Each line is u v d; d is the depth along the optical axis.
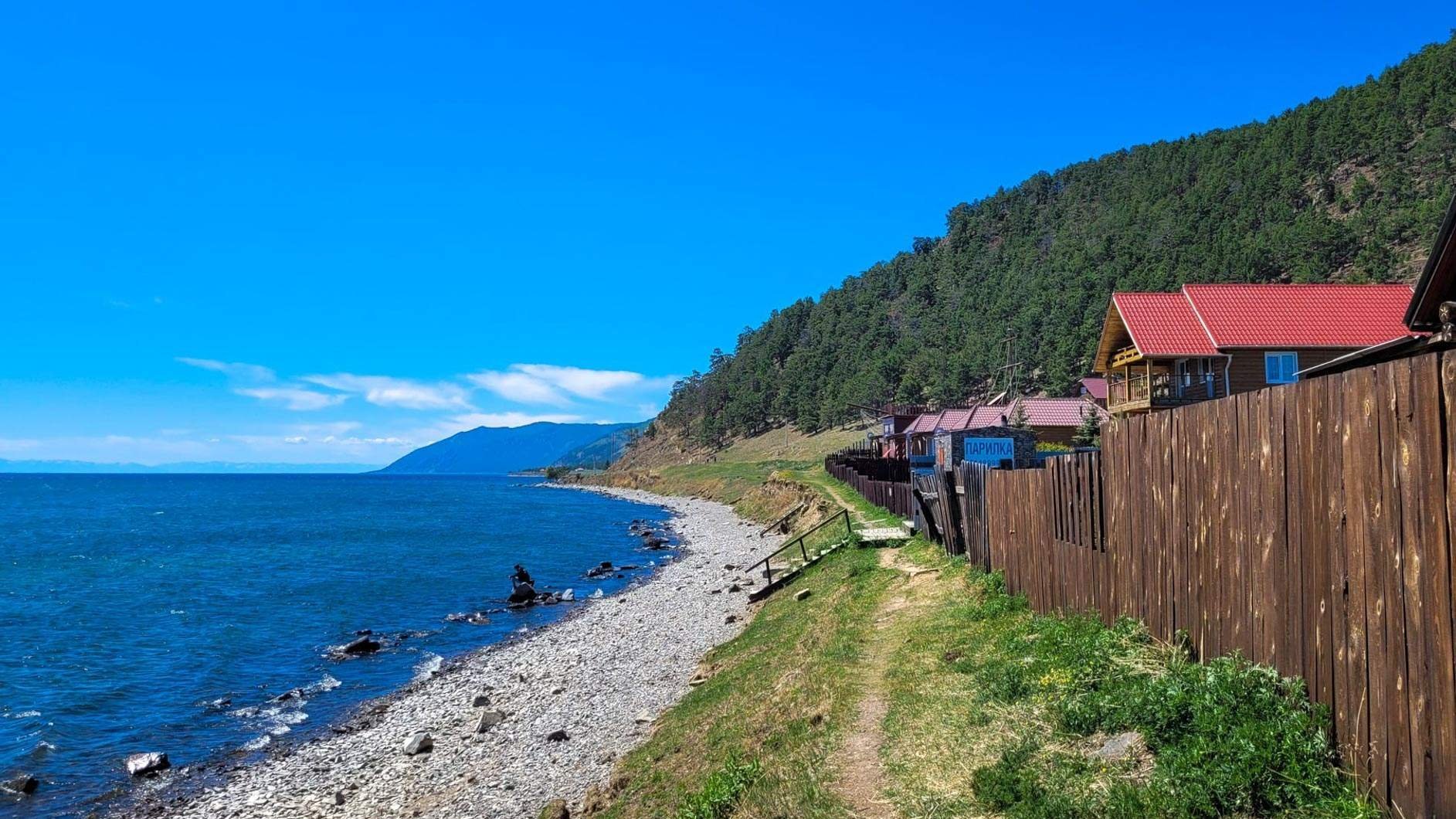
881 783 7.59
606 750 13.92
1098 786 6.22
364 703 18.72
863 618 14.87
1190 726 6.32
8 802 13.62
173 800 13.59
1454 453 4.34
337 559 43.69
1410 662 4.68
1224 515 6.90
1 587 35.12
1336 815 5.04
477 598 32.16
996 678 9.12
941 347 148.88
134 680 20.69
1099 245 161.00
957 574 16.16
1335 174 146.38
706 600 26.97
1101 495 9.77
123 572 39.78
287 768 14.80
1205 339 36.72
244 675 21.23
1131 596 8.89
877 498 38.12
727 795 8.57
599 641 22.84
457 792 12.98
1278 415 6.07
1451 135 133.25
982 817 6.42
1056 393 106.00
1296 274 110.81
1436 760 4.47
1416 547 4.62
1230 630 6.81
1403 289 37.41
